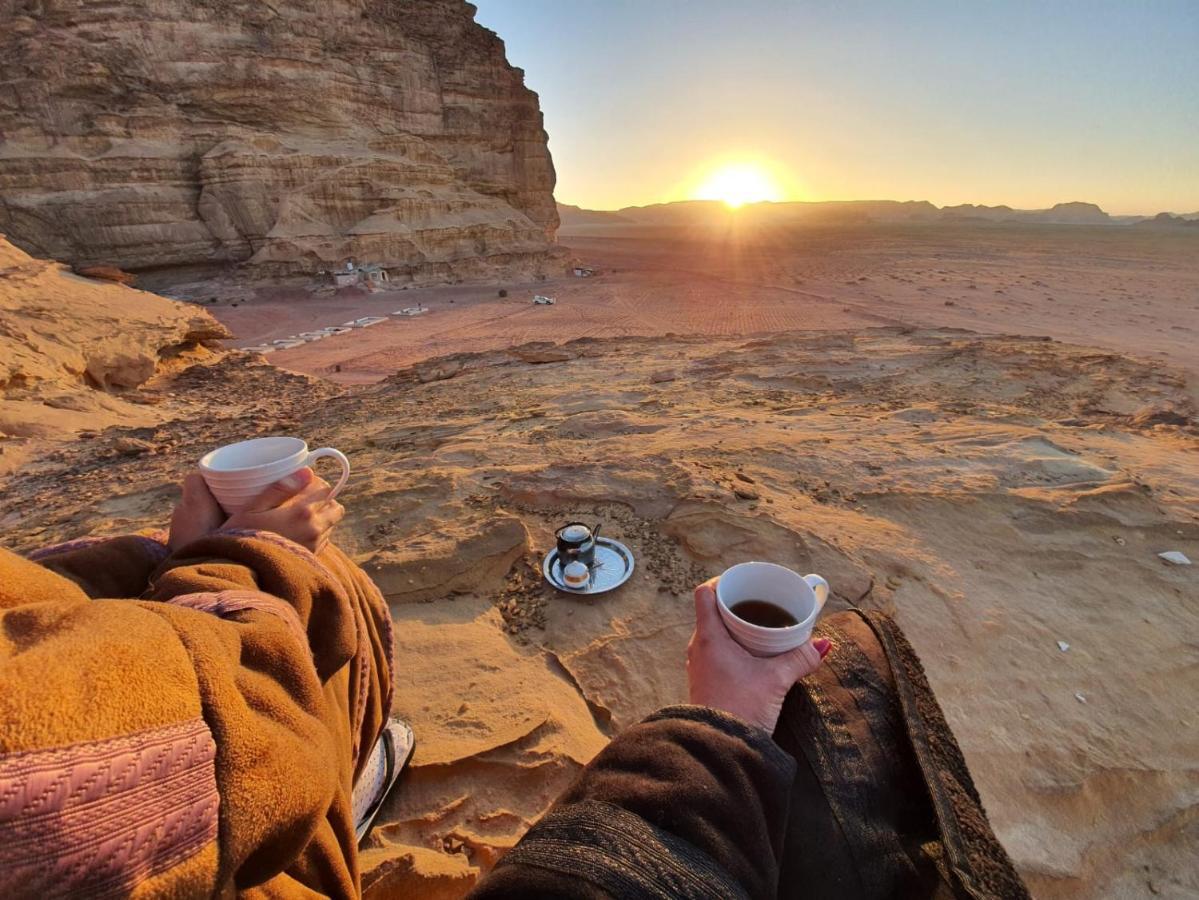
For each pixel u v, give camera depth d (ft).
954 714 8.52
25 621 2.14
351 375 88.69
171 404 59.00
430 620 10.12
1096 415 31.22
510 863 2.36
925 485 14.80
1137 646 9.88
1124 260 249.96
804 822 2.98
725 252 325.21
